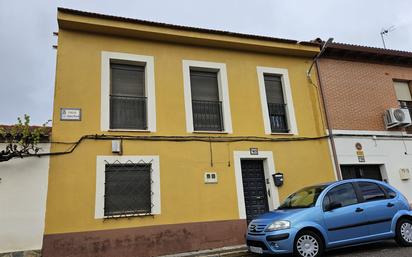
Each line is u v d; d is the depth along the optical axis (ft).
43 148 25.86
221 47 34.96
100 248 25.35
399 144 39.47
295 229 21.61
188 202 28.99
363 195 24.71
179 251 27.50
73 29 29.55
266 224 22.53
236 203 30.58
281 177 32.50
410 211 25.66
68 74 28.30
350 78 39.86
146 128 29.99
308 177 34.04
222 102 33.53
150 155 28.84
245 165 33.06
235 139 32.35
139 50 31.53
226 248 28.07
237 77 34.71
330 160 35.60
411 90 43.80
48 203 24.88
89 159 26.89
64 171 25.94
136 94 31.07
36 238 23.93
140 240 26.58
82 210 25.64
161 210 27.91
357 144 37.27
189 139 30.58
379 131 39.01
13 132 24.44
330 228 22.57
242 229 30.01
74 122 27.35
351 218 23.30
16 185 24.36
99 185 26.53
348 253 23.81
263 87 35.47
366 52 40.63
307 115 36.40
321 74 38.50
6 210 23.68
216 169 30.81
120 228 26.30
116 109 29.86
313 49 38.06
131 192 27.78
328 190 24.06
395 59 43.16
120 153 27.84
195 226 28.55
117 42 30.96
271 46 36.01
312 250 21.72
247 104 34.17
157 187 28.30
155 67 31.58
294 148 34.47
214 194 30.07
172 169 29.27
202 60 33.78
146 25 31.19
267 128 34.14
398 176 38.09
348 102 38.65
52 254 24.02
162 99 30.86
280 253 21.30
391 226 24.49
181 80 32.22
